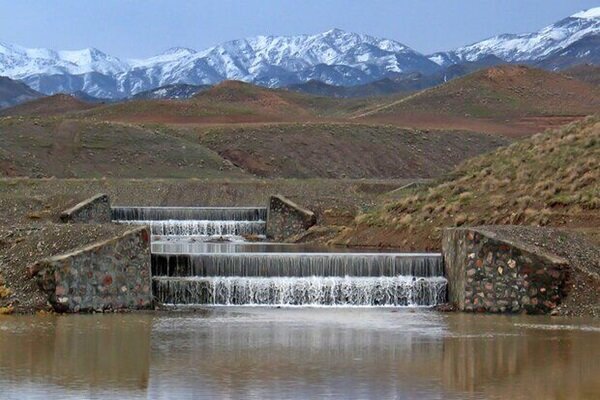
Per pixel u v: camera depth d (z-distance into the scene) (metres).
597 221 59.34
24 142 142.88
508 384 32.78
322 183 107.62
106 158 145.00
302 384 32.44
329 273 51.50
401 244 68.38
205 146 166.75
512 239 48.75
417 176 170.25
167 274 50.97
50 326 42.66
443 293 50.34
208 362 35.72
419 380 33.22
